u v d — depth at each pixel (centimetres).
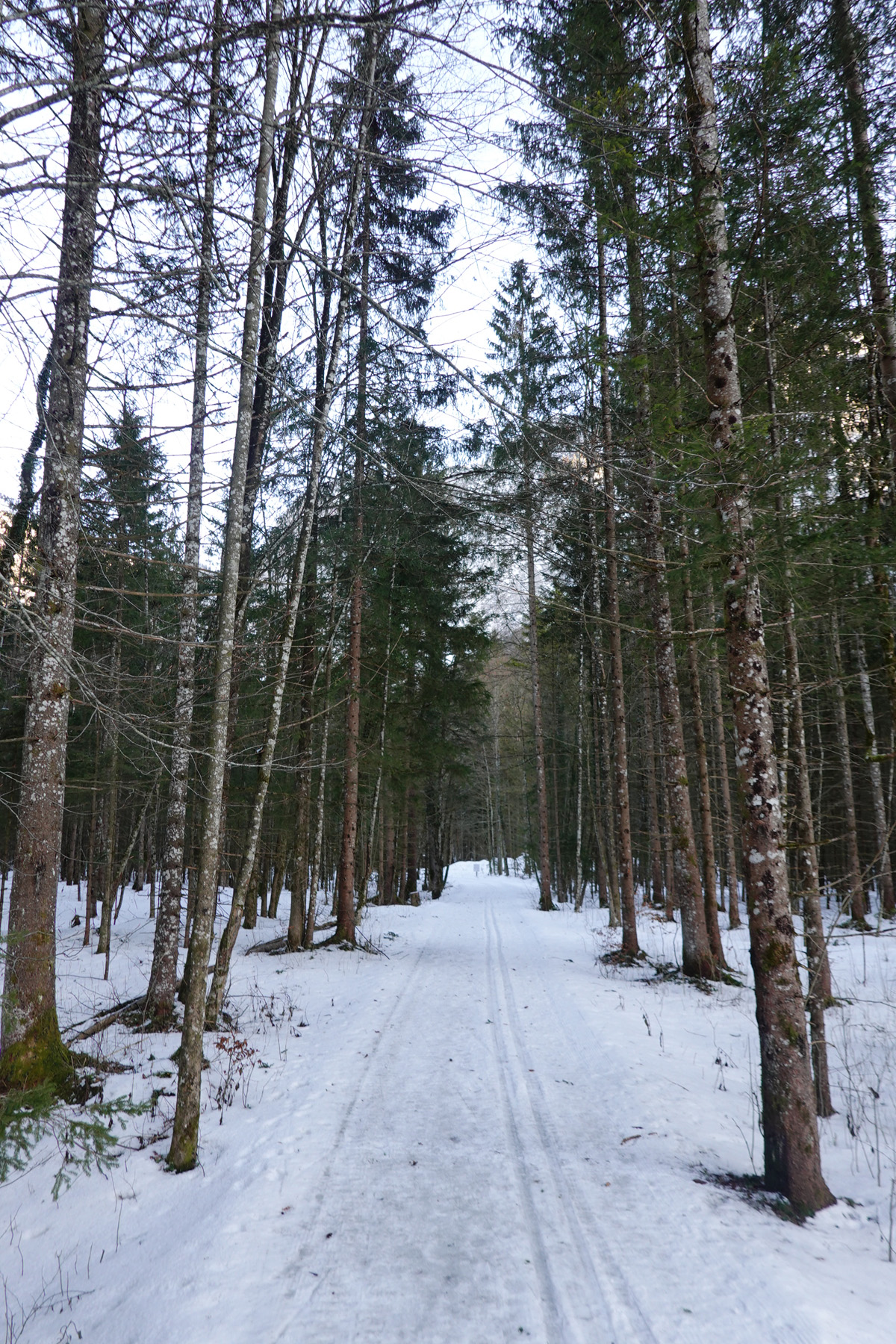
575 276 662
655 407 548
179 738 808
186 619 942
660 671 1262
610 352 593
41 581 650
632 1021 909
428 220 1051
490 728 3862
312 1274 384
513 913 2367
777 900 485
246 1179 490
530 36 524
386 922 2030
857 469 545
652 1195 463
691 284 567
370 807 2131
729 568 510
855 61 528
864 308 600
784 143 506
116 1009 946
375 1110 621
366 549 1315
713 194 505
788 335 627
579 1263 391
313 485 1001
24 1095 353
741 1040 847
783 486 479
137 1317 351
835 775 1576
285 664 994
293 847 1731
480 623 2028
